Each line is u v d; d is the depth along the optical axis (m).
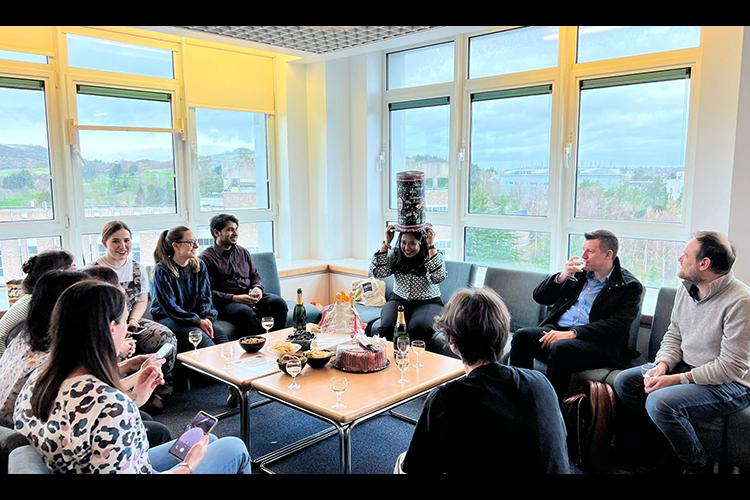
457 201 4.84
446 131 4.90
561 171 4.21
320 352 2.88
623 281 3.17
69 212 4.29
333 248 5.49
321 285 5.27
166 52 4.72
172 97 4.77
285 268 5.03
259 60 5.24
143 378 2.07
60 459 1.51
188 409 3.56
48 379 1.54
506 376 1.52
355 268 5.03
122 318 1.62
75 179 4.31
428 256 3.97
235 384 2.70
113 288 1.61
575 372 3.11
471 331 1.57
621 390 2.85
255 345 3.09
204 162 5.04
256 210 5.42
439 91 4.85
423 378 2.67
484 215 4.72
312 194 5.52
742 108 3.01
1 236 4.02
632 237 3.96
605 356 3.10
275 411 3.53
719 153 3.33
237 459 1.99
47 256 2.70
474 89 4.63
